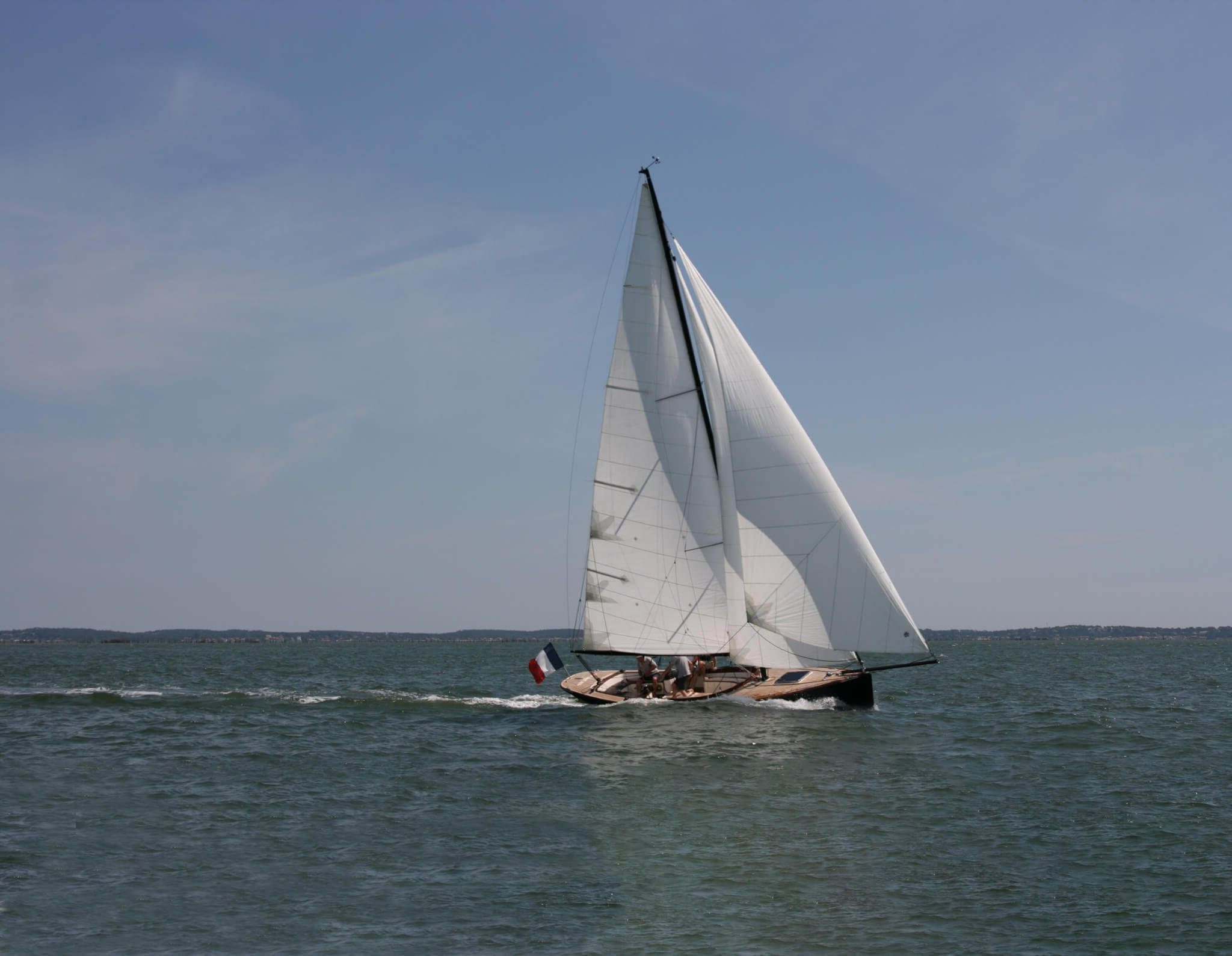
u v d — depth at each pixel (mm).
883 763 26500
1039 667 92438
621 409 35531
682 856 18188
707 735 30406
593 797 22750
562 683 38656
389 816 21047
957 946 14023
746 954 13742
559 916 15094
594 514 35938
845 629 33938
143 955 13547
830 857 18078
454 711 39844
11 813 21422
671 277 35375
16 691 52344
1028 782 24359
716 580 35062
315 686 61094
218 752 29391
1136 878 16844
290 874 17094
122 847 18734
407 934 14383
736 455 34688
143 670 90875
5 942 13961
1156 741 31375
